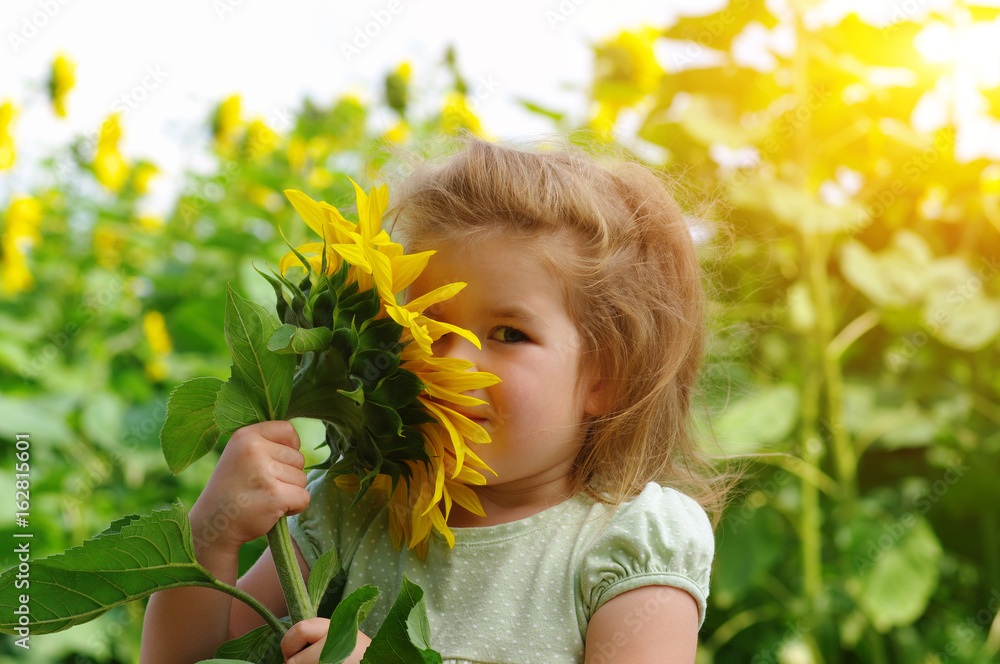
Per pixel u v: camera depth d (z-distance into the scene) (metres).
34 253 3.30
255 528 0.77
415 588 0.65
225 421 0.75
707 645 2.14
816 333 2.22
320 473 1.19
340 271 0.77
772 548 2.08
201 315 2.55
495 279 0.94
